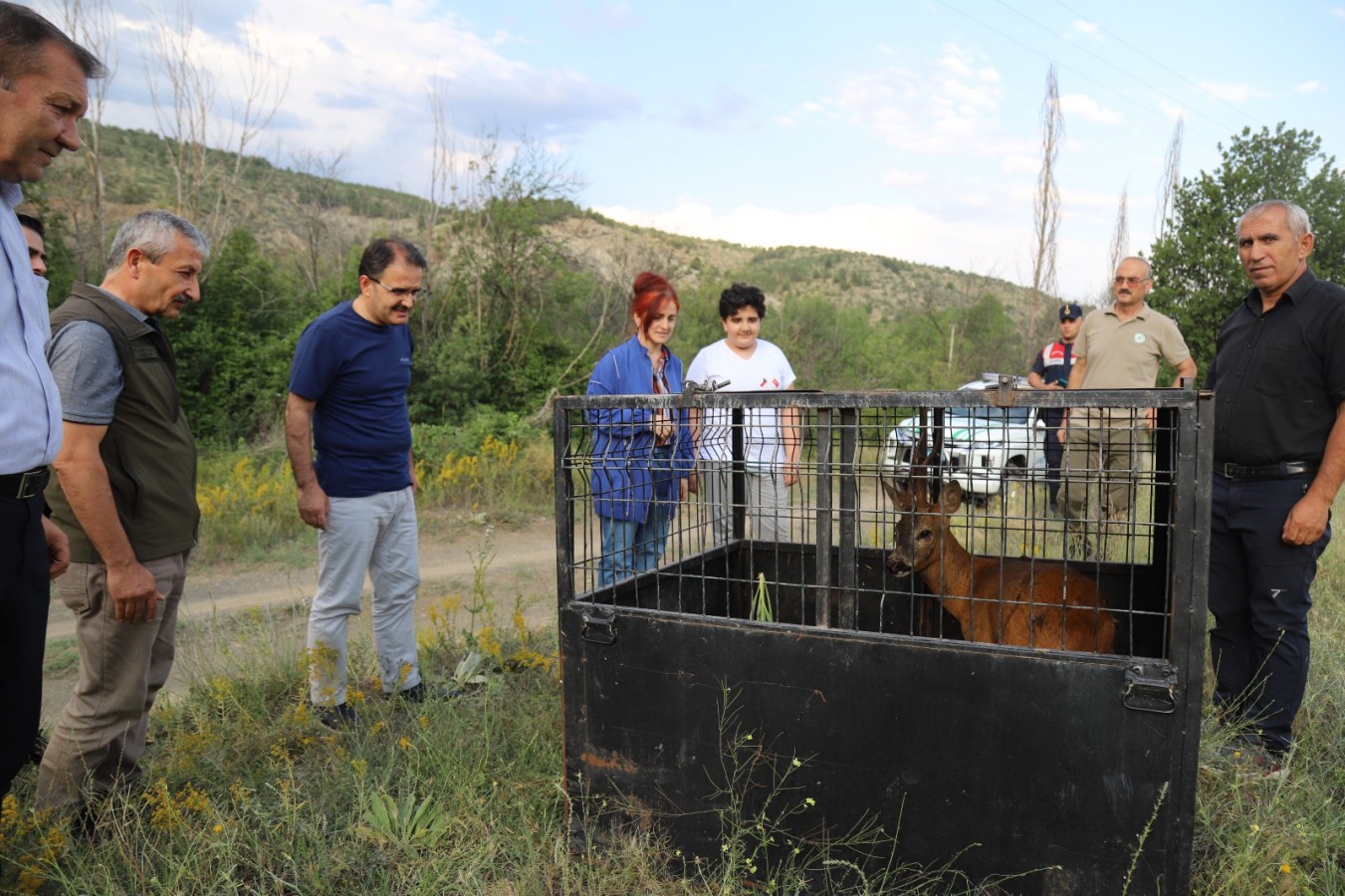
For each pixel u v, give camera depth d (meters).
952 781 2.62
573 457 3.21
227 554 8.09
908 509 3.62
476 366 15.98
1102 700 2.45
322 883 2.92
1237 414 3.72
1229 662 3.97
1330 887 2.74
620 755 3.09
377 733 3.97
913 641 2.63
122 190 27.75
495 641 4.93
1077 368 6.73
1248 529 3.71
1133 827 2.45
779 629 2.80
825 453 2.83
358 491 4.16
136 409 3.18
